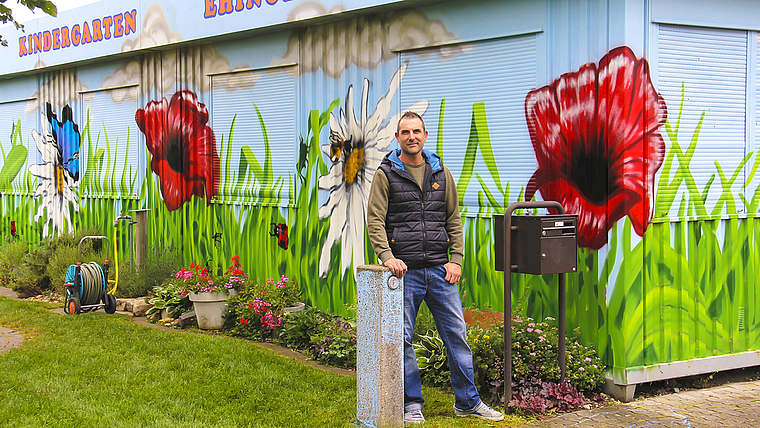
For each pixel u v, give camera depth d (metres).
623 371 5.62
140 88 10.88
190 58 9.98
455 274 4.93
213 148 9.73
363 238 7.79
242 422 4.95
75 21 11.48
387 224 4.91
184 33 9.50
